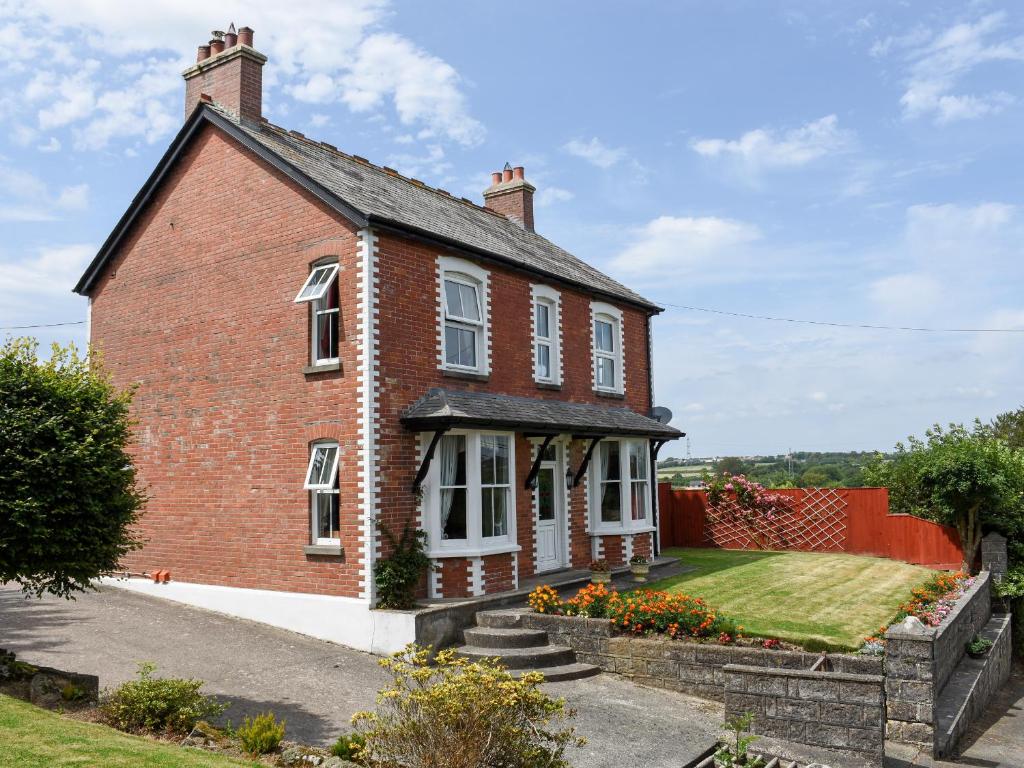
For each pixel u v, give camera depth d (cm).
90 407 1024
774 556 2297
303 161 1586
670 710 1127
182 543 1617
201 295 1636
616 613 1311
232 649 1297
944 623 1378
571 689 1204
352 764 785
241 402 1545
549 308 1895
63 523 958
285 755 805
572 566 1819
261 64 1700
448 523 1466
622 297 2128
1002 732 1309
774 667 1158
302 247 1478
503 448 1571
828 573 1959
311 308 1464
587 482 1900
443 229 1634
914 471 2194
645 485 2020
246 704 1043
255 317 1540
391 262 1432
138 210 1748
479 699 732
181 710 879
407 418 1405
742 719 1035
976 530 2028
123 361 1767
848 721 988
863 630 1331
